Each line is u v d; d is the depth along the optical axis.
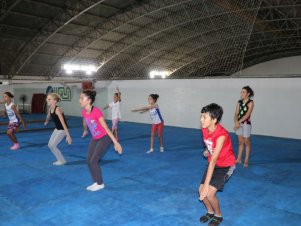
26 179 5.27
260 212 3.88
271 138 10.09
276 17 23.53
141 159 6.85
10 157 7.00
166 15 22.36
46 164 6.34
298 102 9.88
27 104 20.98
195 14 22.17
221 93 11.59
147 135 10.65
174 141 9.37
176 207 4.04
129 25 22.80
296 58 32.00
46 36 20.88
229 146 3.35
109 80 15.59
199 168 6.05
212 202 3.37
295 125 9.98
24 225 3.52
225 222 3.59
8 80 21.30
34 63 22.86
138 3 20.53
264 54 33.34
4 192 4.61
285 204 4.15
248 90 5.98
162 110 13.48
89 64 26.12
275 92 10.32
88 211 3.90
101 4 19.52
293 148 8.32
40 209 3.97
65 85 18.00
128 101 14.82
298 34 25.70
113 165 6.29
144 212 3.87
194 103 12.43
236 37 26.12
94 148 4.68
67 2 18.61
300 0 20.22
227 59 30.86
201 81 12.15
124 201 4.25
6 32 19.16
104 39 23.69
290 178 5.38
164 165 6.30
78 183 5.05
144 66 29.19
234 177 5.42
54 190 4.70
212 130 3.19
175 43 26.75
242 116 6.08
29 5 17.69
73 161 6.60
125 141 9.35
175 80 12.96
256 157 7.14
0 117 18.20
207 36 26.19
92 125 4.50
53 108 5.85
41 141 9.22
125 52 26.28
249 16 22.05
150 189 4.75
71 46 23.09
